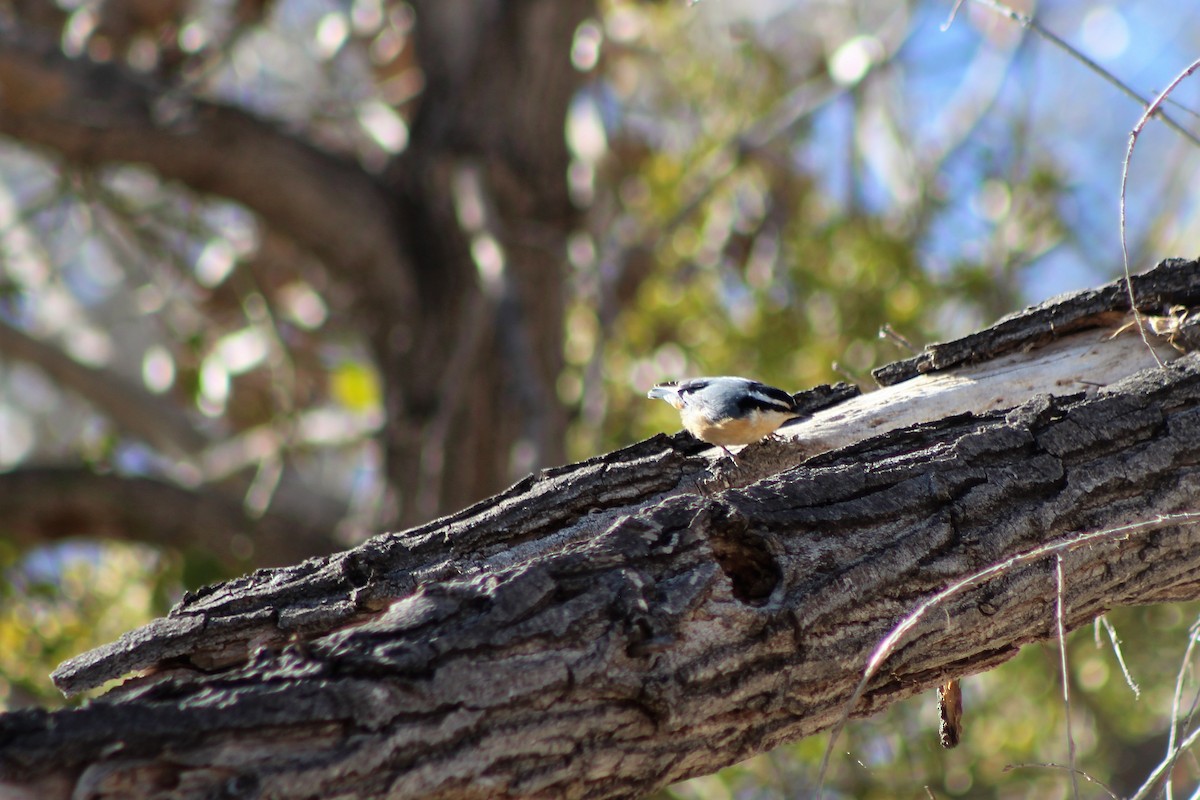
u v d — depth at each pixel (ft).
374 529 45.85
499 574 13.56
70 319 66.08
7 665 41.16
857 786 35.50
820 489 15.62
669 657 13.73
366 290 48.88
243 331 55.72
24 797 10.90
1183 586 17.66
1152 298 19.62
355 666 12.28
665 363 46.50
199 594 15.96
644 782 13.96
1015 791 40.57
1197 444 16.97
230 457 56.75
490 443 46.21
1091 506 16.42
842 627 14.84
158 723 11.24
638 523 14.43
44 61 43.29
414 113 50.60
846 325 43.75
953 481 16.06
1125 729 41.70
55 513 45.96
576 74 51.67
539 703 12.91
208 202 51.85
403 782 12.01
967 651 15.85
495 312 42.50
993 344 20.30
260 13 52.44
